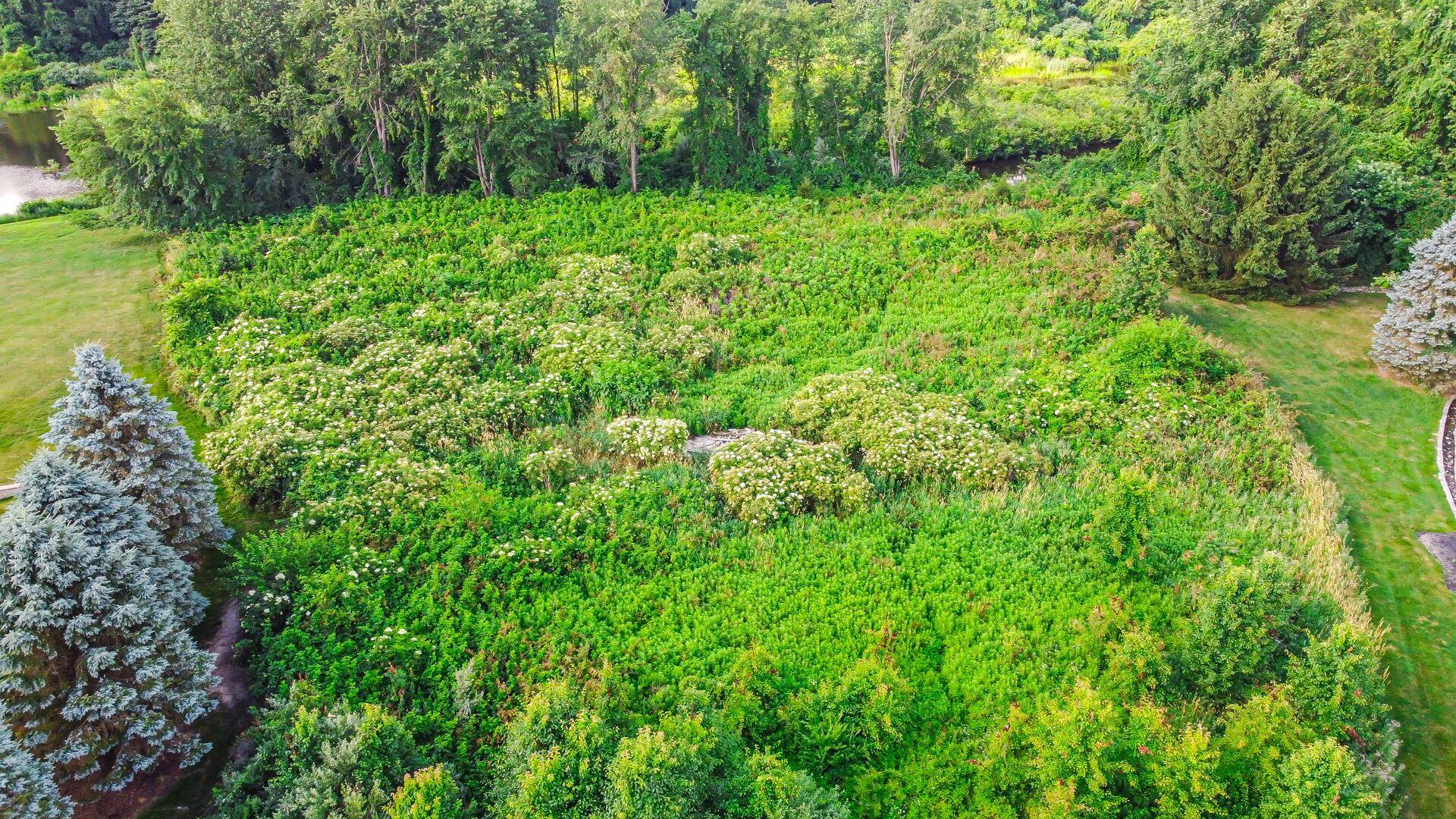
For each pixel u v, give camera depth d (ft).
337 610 48.24
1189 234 94.99
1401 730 46.01
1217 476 63.57
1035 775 39.01
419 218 109.29
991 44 145.07
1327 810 33.88
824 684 43.91
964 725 44.83
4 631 38.58
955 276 94.79
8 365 80.84
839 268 96.27
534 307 86.58
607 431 68.80
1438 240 73.77
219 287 85.51
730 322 86.79
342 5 113.39
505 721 43.32
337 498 58.23
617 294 88.48
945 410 69.05
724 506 60.80
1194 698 43.62
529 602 51.67
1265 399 71.41
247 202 111.75
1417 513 62.39
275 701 41.91
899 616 50.70
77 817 39.68
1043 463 64.39
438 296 88.99
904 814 40.50
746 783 37.19
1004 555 55.31
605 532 56.80
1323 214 89.51
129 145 104.06
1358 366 80.79
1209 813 36.09
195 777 42.06
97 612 39.83
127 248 108.47
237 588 51.13
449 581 51.85
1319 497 60.34
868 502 60.70
